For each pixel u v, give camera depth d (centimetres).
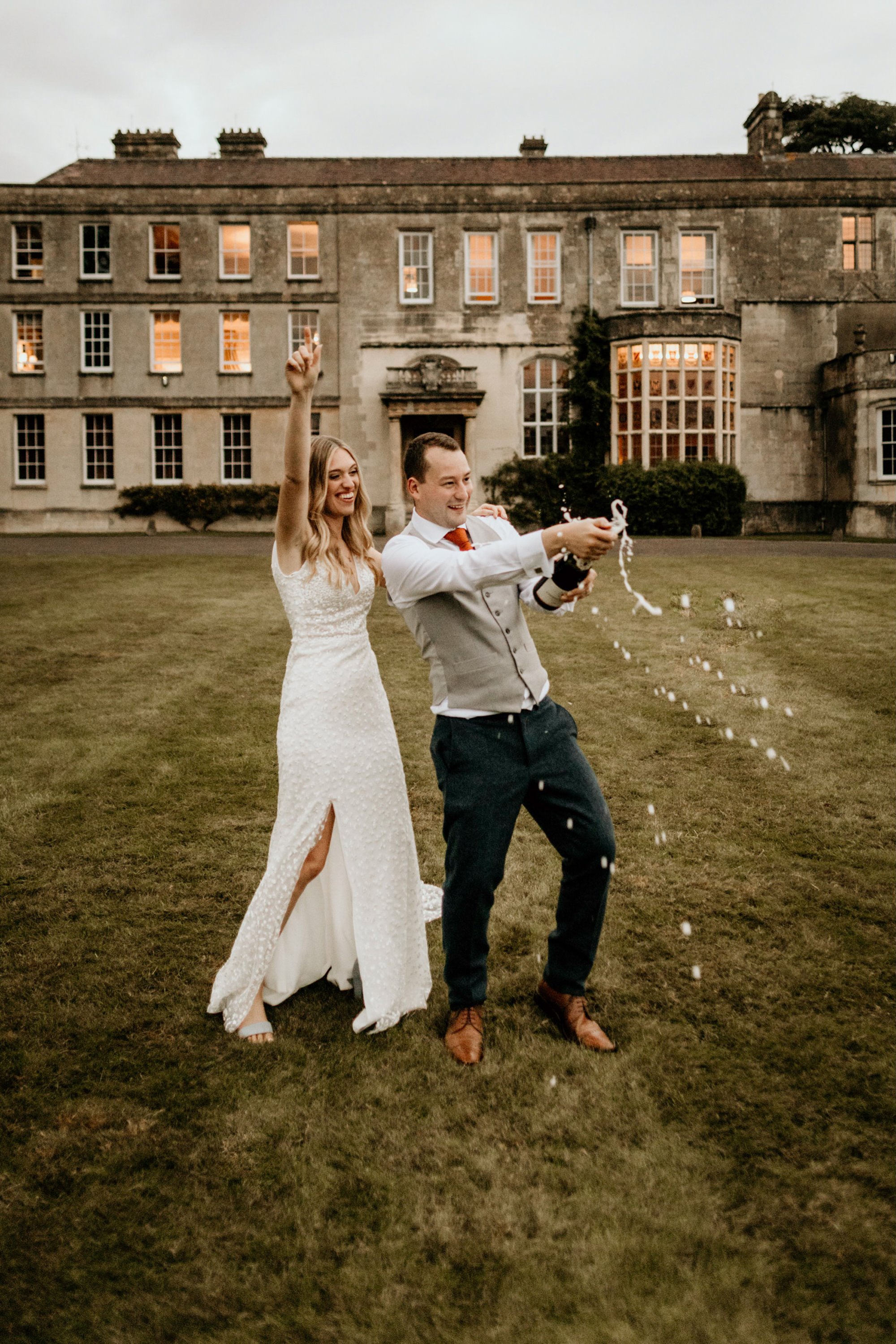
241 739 536
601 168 2627
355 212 2461
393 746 276
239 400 2505
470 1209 202
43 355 2516
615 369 2428
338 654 269
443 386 2430
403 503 2439
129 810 431
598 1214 200
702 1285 182
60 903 343
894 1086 239
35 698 623
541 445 2494
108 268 2502
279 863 264
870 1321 174
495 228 2462
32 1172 213
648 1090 239
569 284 2466
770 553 1555
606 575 1189
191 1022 271
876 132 3662
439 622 253
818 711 579
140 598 1038
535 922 332
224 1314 179
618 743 523
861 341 2369
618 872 364
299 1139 223
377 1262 189
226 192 2466
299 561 271
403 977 272
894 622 839
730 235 2464
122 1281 186
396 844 272
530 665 260
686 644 777
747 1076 244
